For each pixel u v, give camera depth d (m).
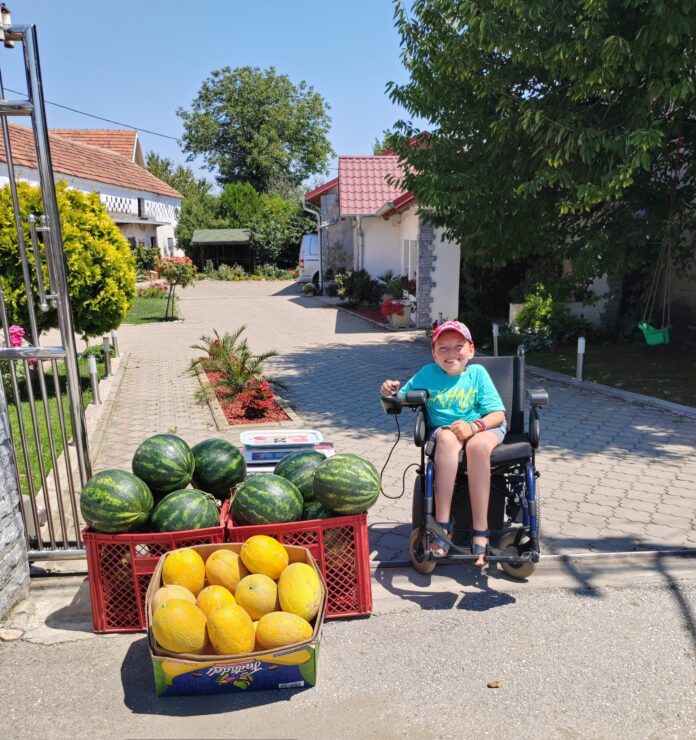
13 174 3.99
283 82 58.41
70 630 3.74
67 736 2.91
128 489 3.64
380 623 3.75
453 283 15.97
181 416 8.49
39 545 4.41
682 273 11.84
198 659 2.96
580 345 9.57
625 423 7.69
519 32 7.76
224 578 3.32
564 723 2.92
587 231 10.31
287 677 3.13
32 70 3.81
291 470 4.22
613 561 4.39
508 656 3.42
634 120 7.77
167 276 20.53
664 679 3.21
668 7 6.81
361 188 20.34
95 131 34.38
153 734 2.91
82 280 9.07
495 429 4.12
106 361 10.61
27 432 7.43
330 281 25.66
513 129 9.05
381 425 7.93
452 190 9.84
